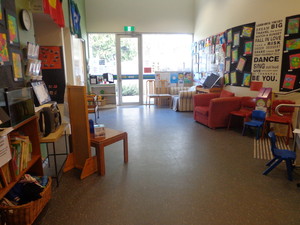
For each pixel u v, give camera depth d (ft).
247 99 15.25
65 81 13.87
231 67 17.29
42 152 9.90
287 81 13.19
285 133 13.70
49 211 6.91
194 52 24.32
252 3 14.83
